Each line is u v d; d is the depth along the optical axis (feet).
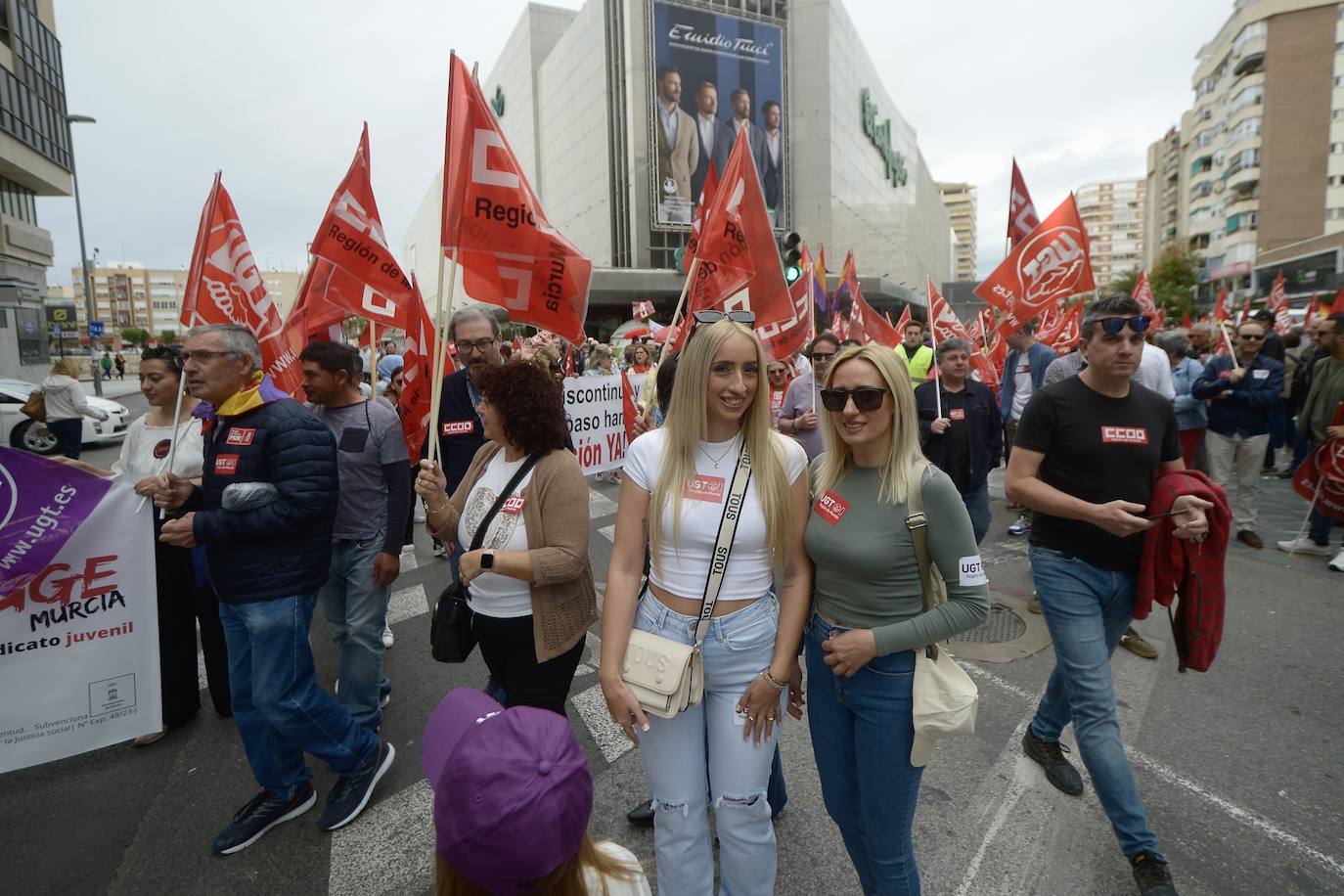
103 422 47.98
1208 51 253.24
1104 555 8.64
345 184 12.12
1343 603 16.20
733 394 6.47
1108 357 8.43
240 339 8.63
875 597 6.44
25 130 114.62
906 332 27.53
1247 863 8.30
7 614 8.96
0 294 101.40
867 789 6.57
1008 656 13.80
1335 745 10.66
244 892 8.30
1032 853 8.56
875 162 218.59
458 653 8.25
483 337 12.05
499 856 3.16
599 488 32.48
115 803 10.14
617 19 152.15
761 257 12.96
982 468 15.79
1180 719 11.49
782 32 159.22
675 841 6.40
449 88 9.61
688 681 6.24
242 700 9.12
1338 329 19.17
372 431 10.73
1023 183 21.07
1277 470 31.60
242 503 8.07
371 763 9.85
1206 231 256.11
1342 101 201.36
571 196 181.16
